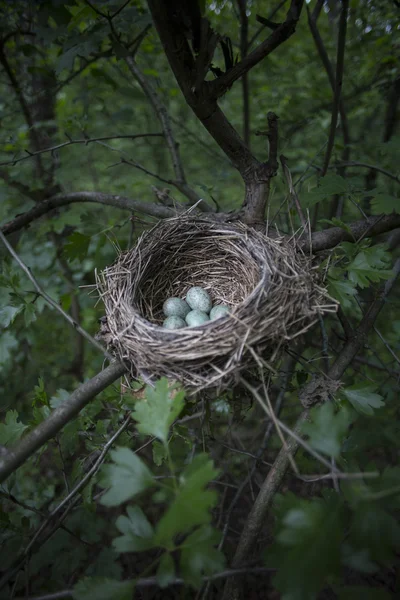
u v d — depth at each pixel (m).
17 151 0.52
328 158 0.43
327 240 0.36
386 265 0.31
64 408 0.27
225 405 0.38
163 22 0.27
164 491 0.20
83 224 0.51
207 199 0.74
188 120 0.82
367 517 0.18
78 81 0.66
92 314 0.74
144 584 0.21
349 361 0.33
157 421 0.22
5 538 0.29
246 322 0.29
